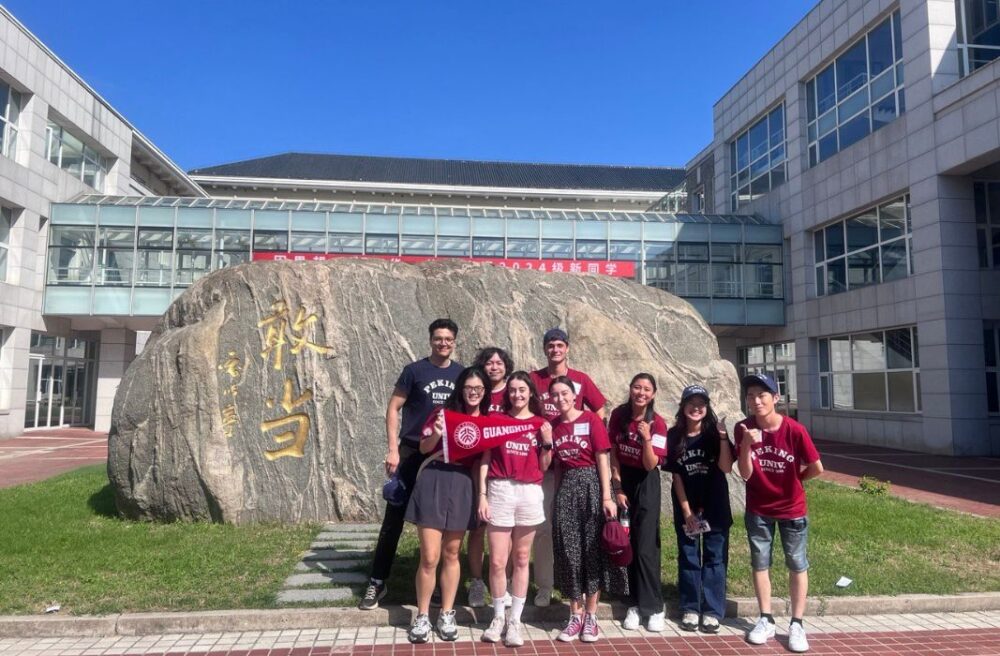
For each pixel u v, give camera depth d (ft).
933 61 49.08
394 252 71.10
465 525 13.82
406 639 13.88
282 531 20.92
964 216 48.52
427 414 15.64
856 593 16.49
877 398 56.65
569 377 15.40
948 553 20.31
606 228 73.15
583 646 13.73
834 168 60.90
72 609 14.51
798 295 67.10
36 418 67.97
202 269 68.33
